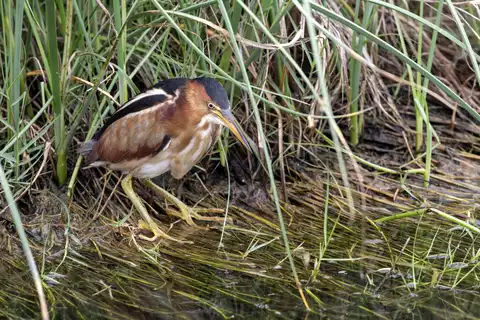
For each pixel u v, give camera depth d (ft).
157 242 29.07
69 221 28.14
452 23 39.24
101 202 30.55
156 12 26.53
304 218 31.30
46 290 25.41
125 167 29.17
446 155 35.76
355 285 26.23
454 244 29.14
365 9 31.35
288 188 33.06
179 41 32.58
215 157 32.99
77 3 30.45
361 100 35.22
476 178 34.37
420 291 25.86
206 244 29.12
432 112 38.40
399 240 29.50
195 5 26.16
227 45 30.25
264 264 27.61
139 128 28.37
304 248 28.76
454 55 39.24
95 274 26.61
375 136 36.35
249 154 32.65
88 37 28.60
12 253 27.43
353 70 32.94
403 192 33.27
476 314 24.49
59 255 27.68
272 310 24.63
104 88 30.81
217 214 31.30
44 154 28.63
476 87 39.52
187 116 28.35
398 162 35.09
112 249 28.35
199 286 26.07
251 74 32.27
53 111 29.84
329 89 34.83
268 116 33.19
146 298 25.26
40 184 30.09
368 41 36.06
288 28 33.96
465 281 26.50
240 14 29.12
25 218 28.91
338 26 32.94
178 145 28.76
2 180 18.98
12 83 27.66
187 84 28.50
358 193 33.09
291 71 31.86
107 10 29.17
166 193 30.91
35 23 29.81
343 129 36.22
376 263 27.76
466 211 31.55
